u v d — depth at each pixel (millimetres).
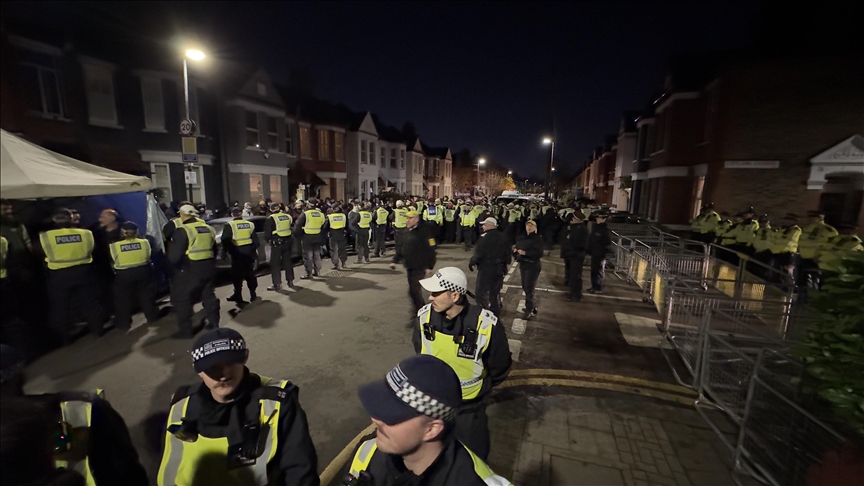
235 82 16234
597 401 4289
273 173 18516
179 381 3586
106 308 2975
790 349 3061
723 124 12227
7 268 1538
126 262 3488
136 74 5371
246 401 1678
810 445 2850
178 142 9953
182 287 5012
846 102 10703
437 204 16062
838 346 2537
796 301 4969
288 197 19969
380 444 1324
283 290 8398
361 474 1440
